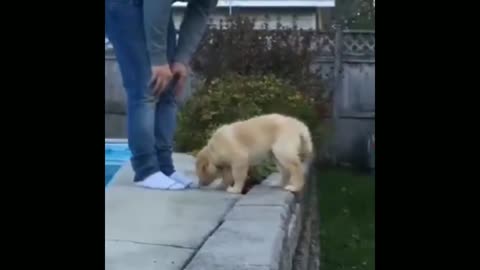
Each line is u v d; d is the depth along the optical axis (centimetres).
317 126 722
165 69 447
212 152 463
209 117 617
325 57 935
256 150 456
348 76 942
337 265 531
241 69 847
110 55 947
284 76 848
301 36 892
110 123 957
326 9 1356
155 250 318
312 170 646
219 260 285
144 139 463
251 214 371
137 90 459
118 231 352
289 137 451
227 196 443
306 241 480
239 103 623
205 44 848
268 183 476
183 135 627
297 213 447
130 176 511
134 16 445
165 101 479
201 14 477
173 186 464
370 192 772
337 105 941
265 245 308
